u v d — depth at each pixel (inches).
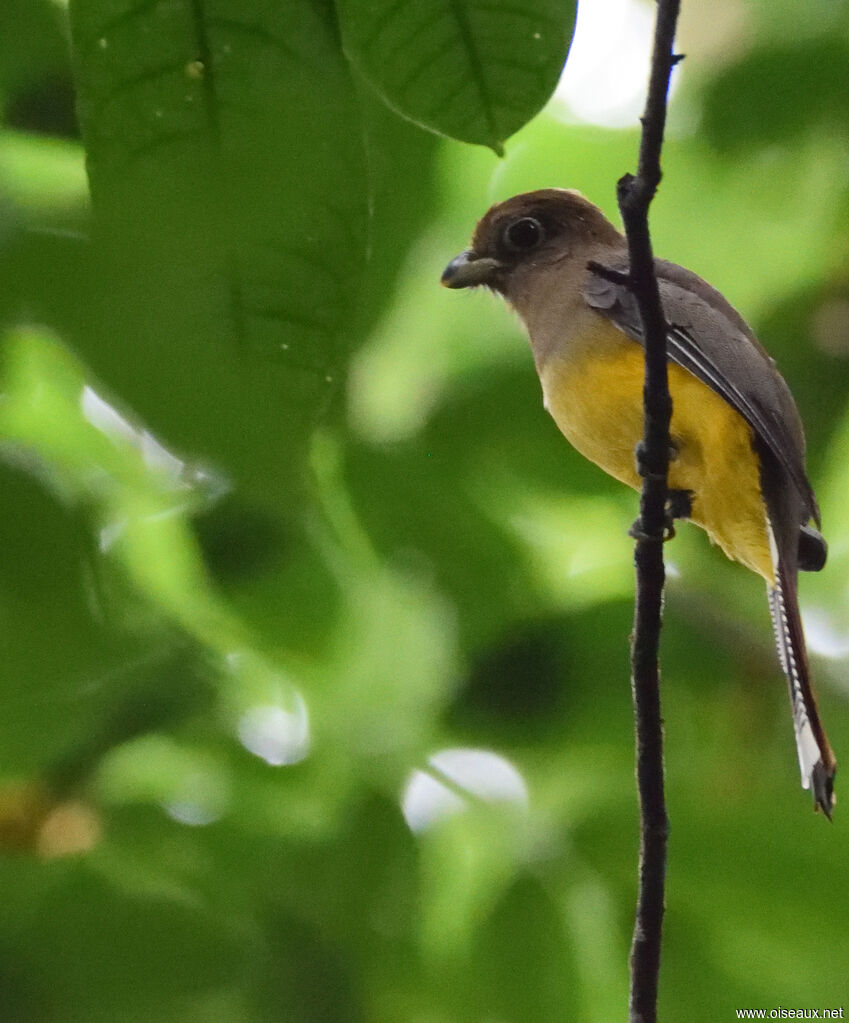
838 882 382.6
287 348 187.0
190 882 433.4
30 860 418.9
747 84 532.4
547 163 587.2
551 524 512.4
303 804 455.8
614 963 393.1
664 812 272.1
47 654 362.0
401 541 426.3
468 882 437.7
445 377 480.4
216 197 144.6
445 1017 411.2
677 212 593.3
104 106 199.6
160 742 454.0
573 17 215.2
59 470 343.0
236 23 200.1
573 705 442.3
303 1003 419.5
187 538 419.5
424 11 212.1
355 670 458.0
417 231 337.1
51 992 408.5
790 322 543.2
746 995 389.1
